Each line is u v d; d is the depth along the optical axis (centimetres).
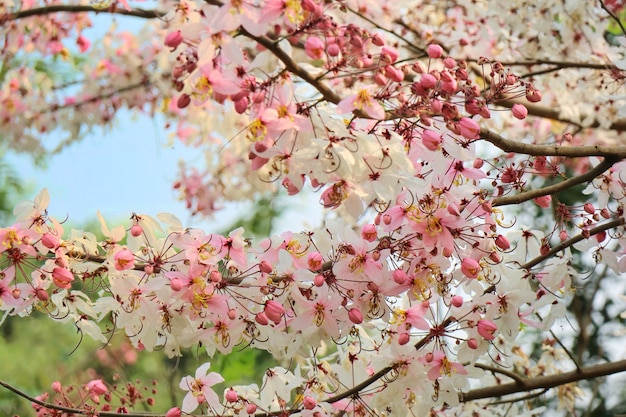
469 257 131
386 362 138
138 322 135
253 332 134
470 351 135
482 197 129
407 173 128
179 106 126
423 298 131
